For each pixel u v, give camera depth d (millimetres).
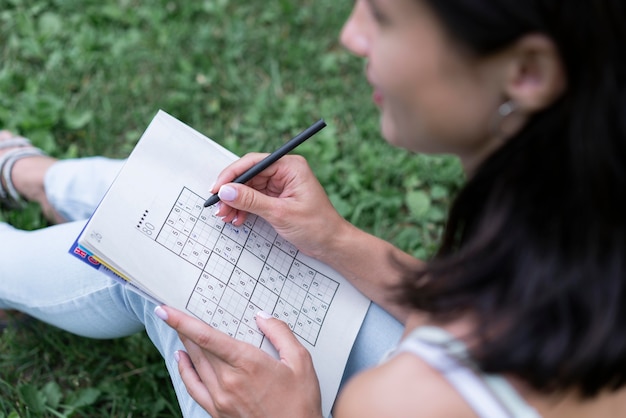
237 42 2242
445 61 726
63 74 2102
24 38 2143
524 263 746
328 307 1216
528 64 704
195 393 1105
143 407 1610
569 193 729
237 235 1190
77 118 2027
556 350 725
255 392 1056
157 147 1175
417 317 951
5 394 1601
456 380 744
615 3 645
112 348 1687
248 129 2104
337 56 2293
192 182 1184
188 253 1141
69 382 1660
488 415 736
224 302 1140
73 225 1396
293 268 1215
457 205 847
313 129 1199
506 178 764
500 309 754
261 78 2227
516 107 744
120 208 1111
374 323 1238
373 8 751
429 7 698
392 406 758
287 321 1182
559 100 719
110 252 1076
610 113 683
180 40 2227
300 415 1067
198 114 2100
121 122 2064
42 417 1563
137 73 2150
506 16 661
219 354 1042
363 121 2170
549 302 730
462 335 779
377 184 2051
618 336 726
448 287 792
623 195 713
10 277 1406
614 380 768
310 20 2354
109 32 2199
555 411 778
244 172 1194
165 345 1235
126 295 1291
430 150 877
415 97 773
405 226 2012
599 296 727
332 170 2023
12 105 2023
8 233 1452
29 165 1756
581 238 730
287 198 1201
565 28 660
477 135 797
